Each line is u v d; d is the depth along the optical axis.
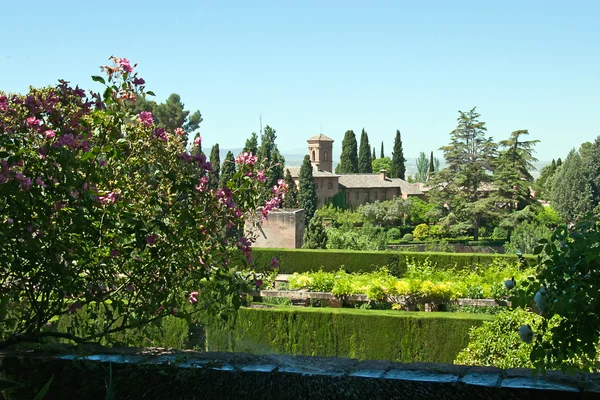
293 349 15.28
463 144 66.56
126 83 5.49
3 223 4.68
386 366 4.16
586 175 68.31
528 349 9.48
